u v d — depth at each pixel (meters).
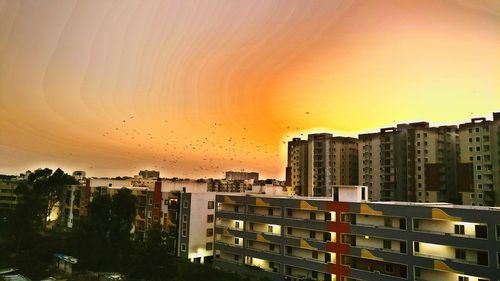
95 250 80.06
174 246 86.69
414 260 53.16
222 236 80.31
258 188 108.25
